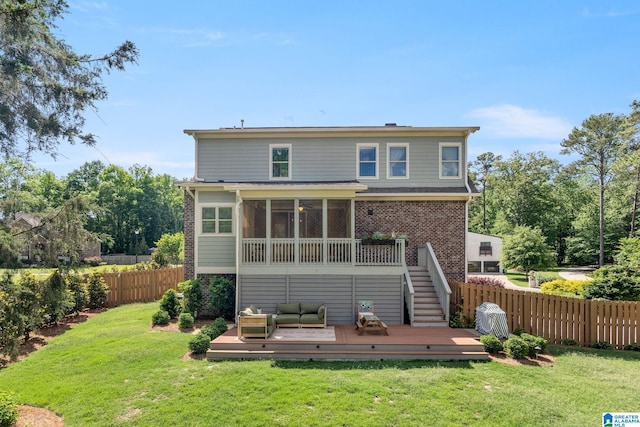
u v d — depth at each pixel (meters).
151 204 66.44
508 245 31.92
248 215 15.98
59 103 8.06
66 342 12.20
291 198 14.63
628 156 32.06
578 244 46.06
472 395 8.20
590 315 12.59
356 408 7.54
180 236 39.56
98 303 18.16
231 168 17.36
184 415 7.34
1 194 16.25
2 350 8.24
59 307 9.02
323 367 9.97
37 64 7.83
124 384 8.83
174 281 22.05
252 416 7.27
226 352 10.66
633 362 10.77
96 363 10.17
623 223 42.50
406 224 16.78
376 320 12.27
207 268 15.81
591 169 53.06
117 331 13.25
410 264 16.67
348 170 17.30
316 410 7.49
